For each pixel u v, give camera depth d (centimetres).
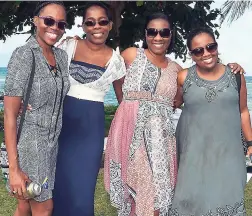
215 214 415
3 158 380
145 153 420
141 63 429
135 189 424
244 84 425
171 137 429
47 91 360
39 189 354
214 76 415
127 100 430
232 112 413
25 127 361
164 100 428
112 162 437
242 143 431
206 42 405
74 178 427
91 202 434
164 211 421
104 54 432
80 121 426
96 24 423
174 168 431
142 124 421
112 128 437
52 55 380
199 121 414
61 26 371
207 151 413
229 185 414
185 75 424
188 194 418
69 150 426
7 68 357
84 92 426
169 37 429
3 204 616
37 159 364
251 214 575
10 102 354
